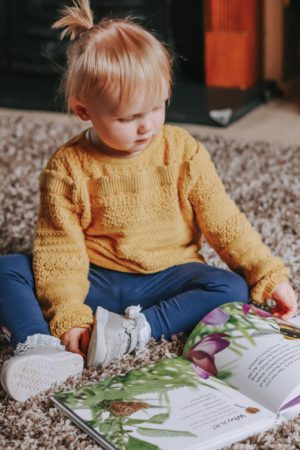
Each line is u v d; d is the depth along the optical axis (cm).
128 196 135
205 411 112
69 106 135
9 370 116
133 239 137
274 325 127
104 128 128
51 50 312
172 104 278
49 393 121
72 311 129
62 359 121
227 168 219
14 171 222
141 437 107
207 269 138
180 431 108
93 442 109
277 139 249
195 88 295
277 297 137
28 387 119
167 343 131
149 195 136
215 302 133
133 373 123
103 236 138
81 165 136
